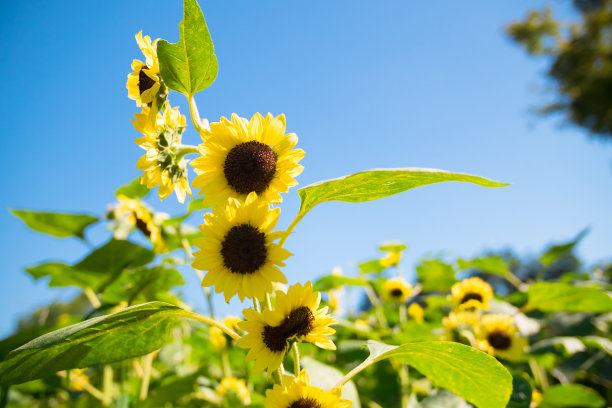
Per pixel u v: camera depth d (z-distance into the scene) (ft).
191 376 2.70
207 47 1.77
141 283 2.98
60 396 4.28
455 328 3.63
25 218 3.30
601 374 3.90
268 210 1.68
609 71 21.59
